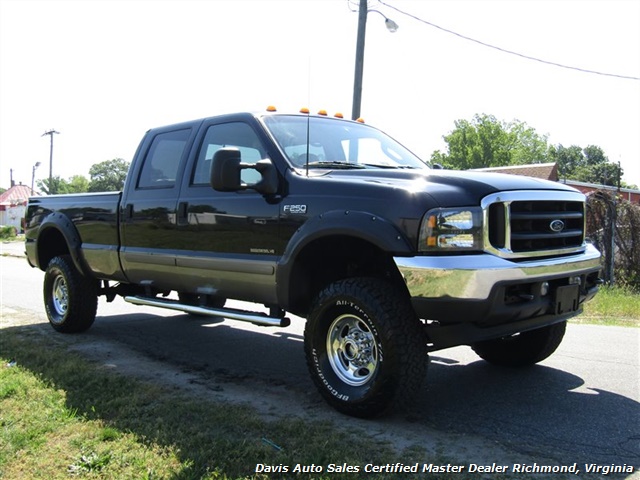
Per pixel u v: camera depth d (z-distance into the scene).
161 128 5.91
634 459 3.36
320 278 4.59
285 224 4.42
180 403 4.30
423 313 3.69
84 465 3.29
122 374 5.12
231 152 4.39
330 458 3.33
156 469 3.24
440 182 3.95
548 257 4.02
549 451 3.47
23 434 3.69
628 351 5.98
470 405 4.30
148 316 8.20
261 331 7.21
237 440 3.59
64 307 6.91
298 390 4.72
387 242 3.76
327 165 4.78
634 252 11.59
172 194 5.45
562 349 6.07
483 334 3.77
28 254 7.50
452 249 3.66
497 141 70.94
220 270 4.92
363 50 14.88
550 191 4.14
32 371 5.12
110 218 6.13
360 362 4.09
